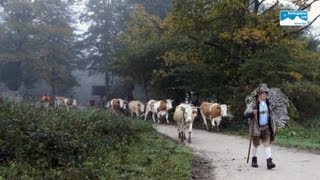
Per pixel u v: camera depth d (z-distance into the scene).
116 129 14.78
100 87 61.09
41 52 60.12
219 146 17.09
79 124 13.04
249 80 25.98
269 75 25.27
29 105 13.55
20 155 9.27
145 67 36.12
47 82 59.81
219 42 29.09
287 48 26.02
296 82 26.23
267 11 27.22
